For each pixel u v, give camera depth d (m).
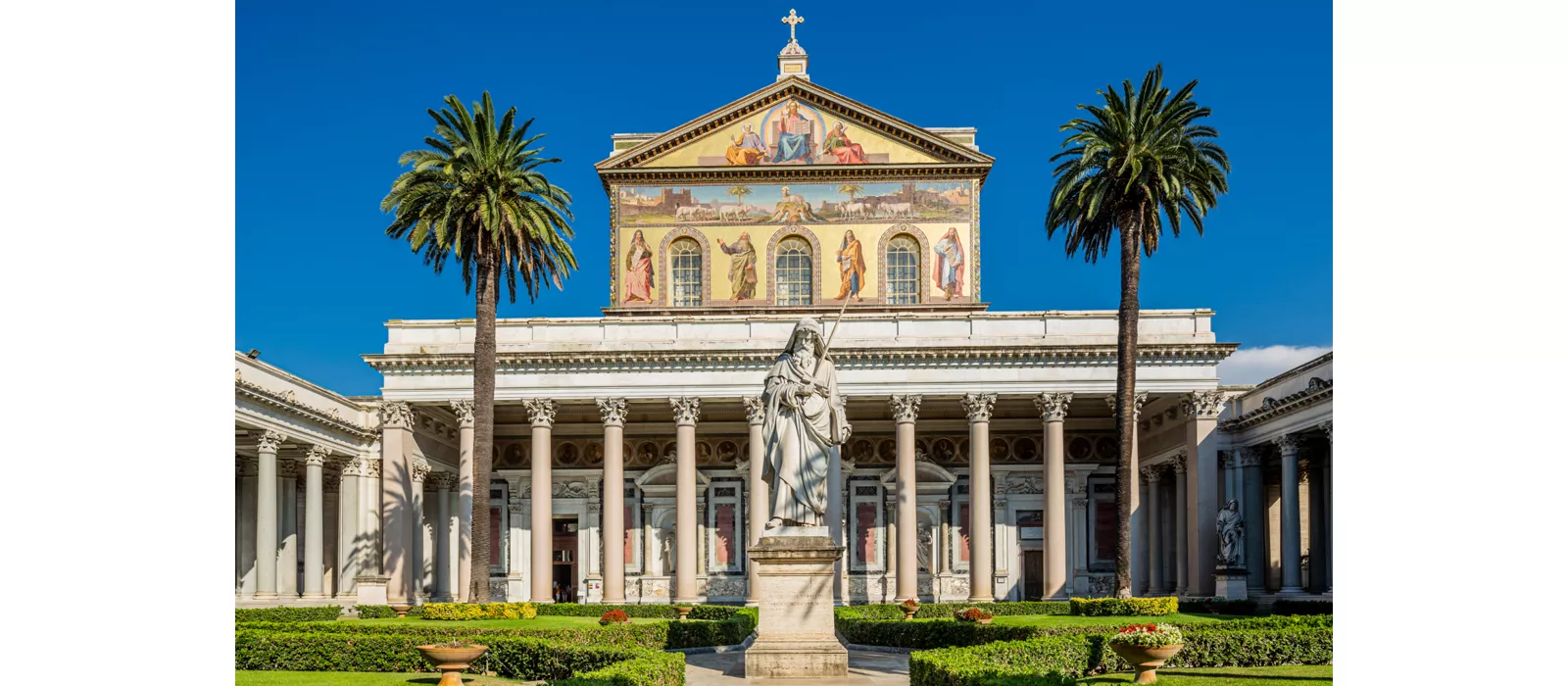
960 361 73.12
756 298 80.19
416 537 76.94
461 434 73.62
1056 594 70.50
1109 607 52.59
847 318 74.00
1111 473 85.44
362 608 63.09
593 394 73.69
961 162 80.94
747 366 73.62
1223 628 36.38
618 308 79.56
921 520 85.50
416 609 63.97
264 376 64.44
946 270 80.19
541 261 61.75
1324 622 37.66
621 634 41.72
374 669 36.16
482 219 55.56
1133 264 58.66
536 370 73.94
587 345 73.50
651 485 85.62
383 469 73.00
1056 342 72.44
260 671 35.44
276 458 68.81
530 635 40.28
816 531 30.86
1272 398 69.62
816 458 31.36
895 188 81.12
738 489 85.50
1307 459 71.62
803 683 29.55
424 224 56.53
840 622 56.69
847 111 81.56
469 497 73.06
